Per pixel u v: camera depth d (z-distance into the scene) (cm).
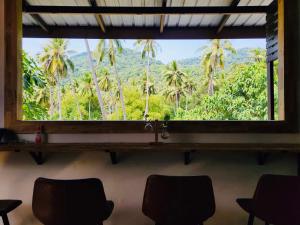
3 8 275
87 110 2241
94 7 537
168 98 2305
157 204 204
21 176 274
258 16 682
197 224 209
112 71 2277
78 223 202
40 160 270
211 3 543
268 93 469
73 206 201
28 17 695
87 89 2244
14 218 273
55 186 201
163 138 263
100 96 2269
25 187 273
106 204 210
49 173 273
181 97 2303
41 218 204
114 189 272
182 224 204
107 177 273
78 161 273
